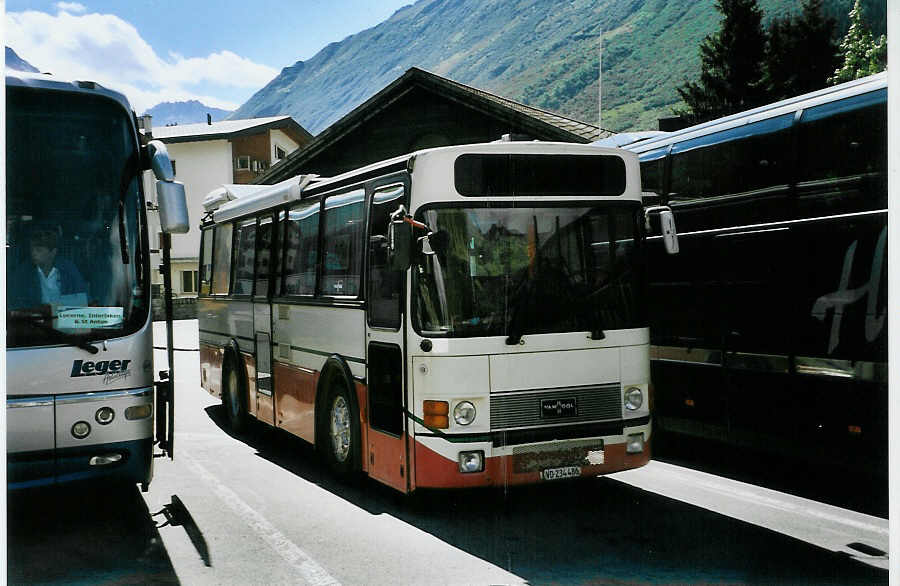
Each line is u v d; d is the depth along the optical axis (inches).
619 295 267.3
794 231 284.2
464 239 254.1
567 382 257.4
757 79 1412.4
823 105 275.9
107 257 247.4
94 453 238.8
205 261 511.8
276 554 230.2
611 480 314.3
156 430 268.5
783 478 316.5
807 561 217.9
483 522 259.3
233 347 433.4
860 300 261.4
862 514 264.1
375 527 255.6
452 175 254.7
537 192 261.7
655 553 226.1
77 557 228.7
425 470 250.4
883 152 257.6
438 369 248.8
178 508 279.3
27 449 231.6
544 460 253.8
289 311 359.3
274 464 349.7
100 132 252.8
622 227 270.8
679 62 5679.1
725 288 313.9
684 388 335.9
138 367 247.1
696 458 356.5
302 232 354.6
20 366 231.9
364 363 287.1
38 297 237.1
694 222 329.4
